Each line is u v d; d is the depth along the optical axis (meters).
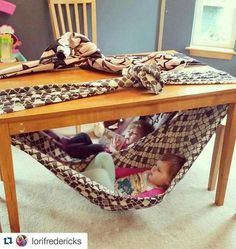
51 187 1.87
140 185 1.71
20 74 1.53
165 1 2.60
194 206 1.75
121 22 2.60
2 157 1.23
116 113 1.31
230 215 1.70
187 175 1.99
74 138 1.79
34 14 2.36
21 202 1.75
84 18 2.36
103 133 2.12
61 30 2.42
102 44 2.63
